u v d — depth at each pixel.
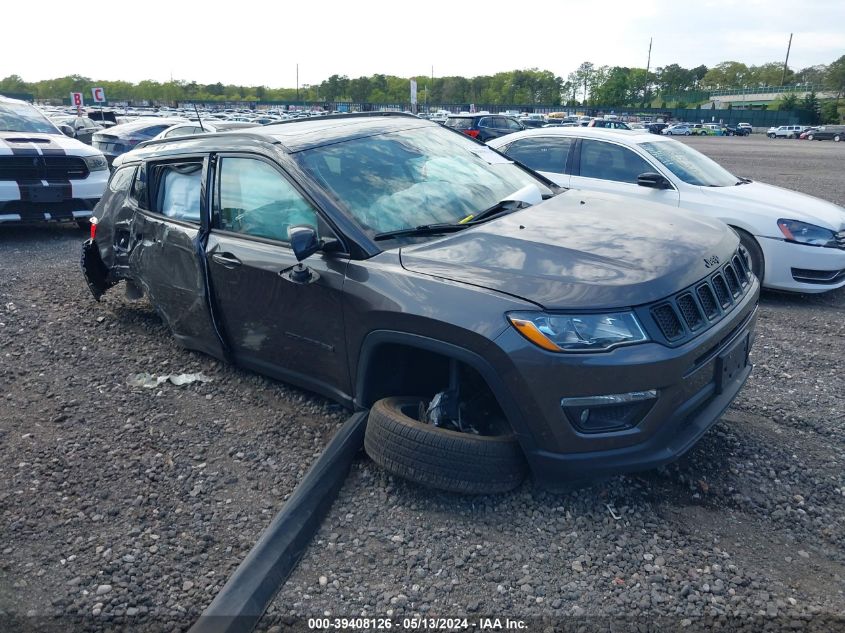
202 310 4.21
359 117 4.66
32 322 5.66
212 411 4.11
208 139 4.37
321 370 3.62
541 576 2.70
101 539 2.98
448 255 3.15
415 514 3.08
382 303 3.09
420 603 2.57
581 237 3.28
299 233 3.14
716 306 3.08
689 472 3.36
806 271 6.25
